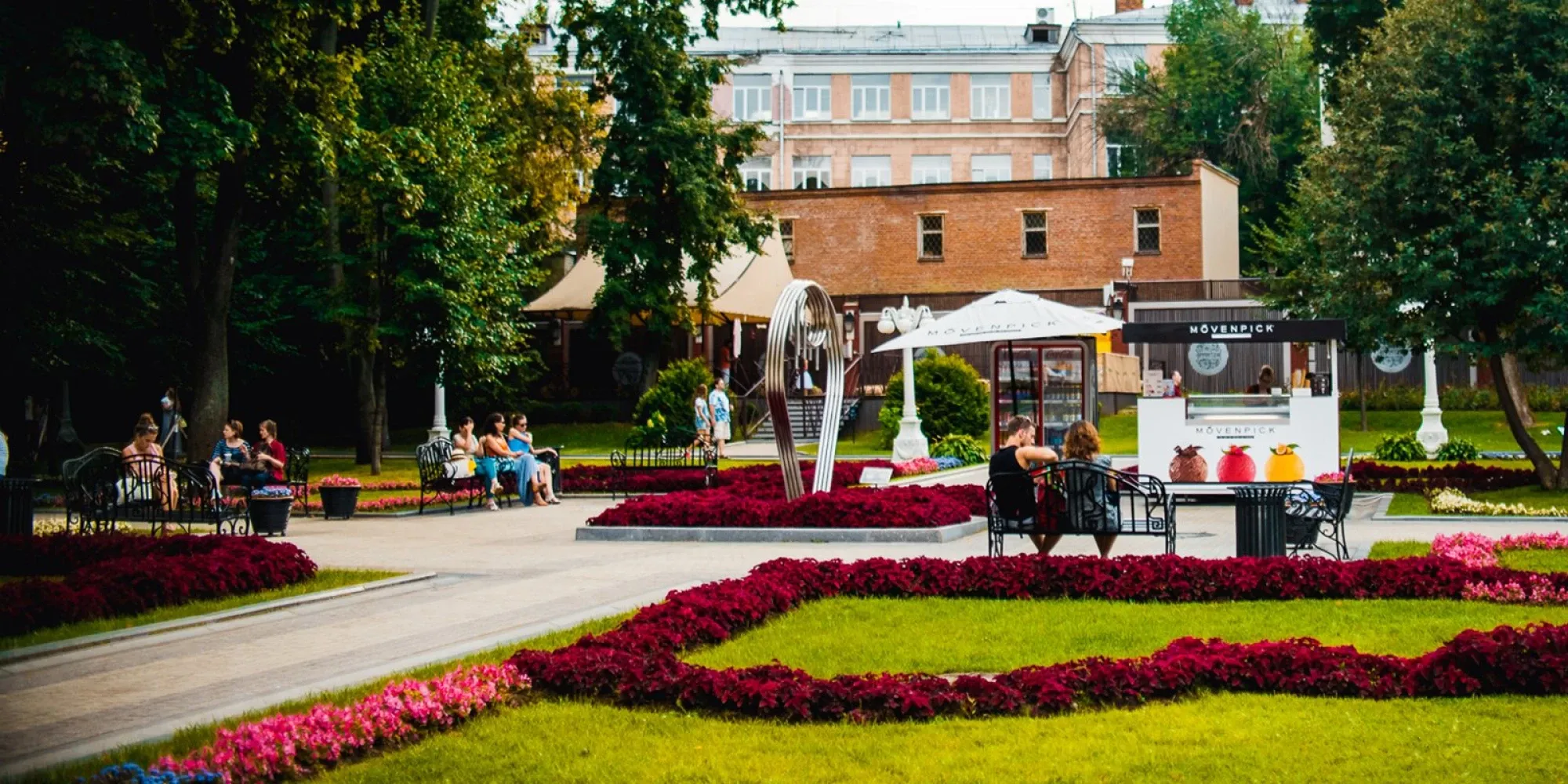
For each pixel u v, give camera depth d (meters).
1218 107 63.97
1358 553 14.09
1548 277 20.78
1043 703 7.14
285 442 46.59
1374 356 36.00
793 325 19.67
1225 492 20.27
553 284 54.59
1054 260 52.66
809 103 75.12
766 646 9.09
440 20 37.31
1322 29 39.97
